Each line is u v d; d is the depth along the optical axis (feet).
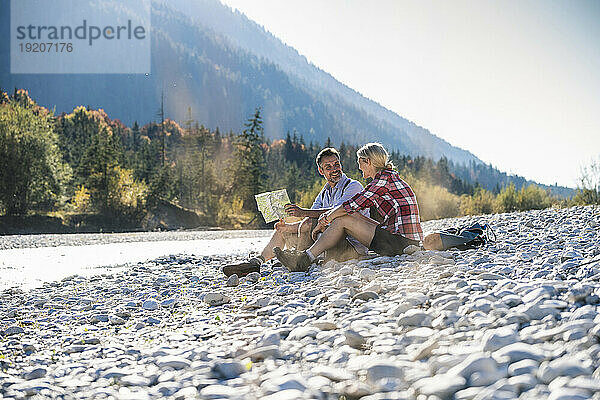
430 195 150.00
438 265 13.09
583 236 16.37
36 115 118.52
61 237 46.26
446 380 5.34
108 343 9.71
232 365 6.95
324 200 17.46
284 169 279.49
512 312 7.37
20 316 13.08
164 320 11.57
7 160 103.14
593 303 7.35
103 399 6.53
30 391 6.81
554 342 6.12
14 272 22.35
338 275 13.17
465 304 8.34
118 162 159.84
